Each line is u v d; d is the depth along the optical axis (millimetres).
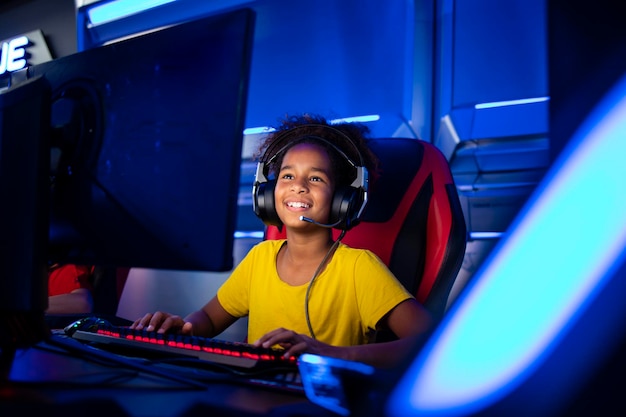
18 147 705
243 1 2615
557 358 395
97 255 752
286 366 717
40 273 704
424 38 2225
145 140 714
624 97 434
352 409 526
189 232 671
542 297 409
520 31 2098
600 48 470
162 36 728
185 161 679
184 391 617
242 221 2467
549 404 389
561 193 423
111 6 2912
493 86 2127
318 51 2465
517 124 2064
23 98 707
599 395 380
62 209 779
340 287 1085
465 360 420
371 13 2344
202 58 685
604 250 399
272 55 2574
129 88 740
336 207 1045
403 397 427
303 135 1175
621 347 380
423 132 2221
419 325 993
